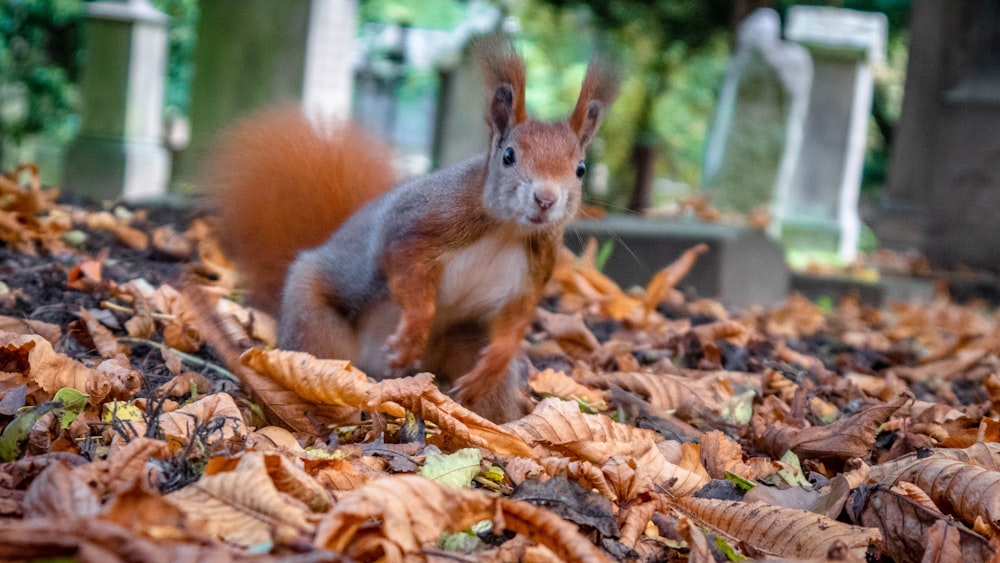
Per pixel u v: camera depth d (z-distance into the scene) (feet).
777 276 5.24
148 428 2.54
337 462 2.53
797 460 2.84
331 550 2.29
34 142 12.66
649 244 4.49
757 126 8.64
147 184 8.51
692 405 3.02
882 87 15.33
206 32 7.50
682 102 15.01
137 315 3.08
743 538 2.55
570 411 2.71
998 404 3.33
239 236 3.16
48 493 2.31
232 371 2.86
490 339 2.93
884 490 2.59
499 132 2.84
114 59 8.39
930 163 8.45
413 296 2.81
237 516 2.34
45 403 2.57
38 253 3.59
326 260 2.95
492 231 2.83
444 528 2.37
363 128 3.22
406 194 2.85
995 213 8.18
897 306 5.80
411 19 17.52
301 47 7.48
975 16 8.29
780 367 3.35
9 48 12.50
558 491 2.52
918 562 2.54
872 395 3.42
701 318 4.00
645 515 2.54
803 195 9.03
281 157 3.15
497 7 13.33
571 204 2.83
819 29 9.02
